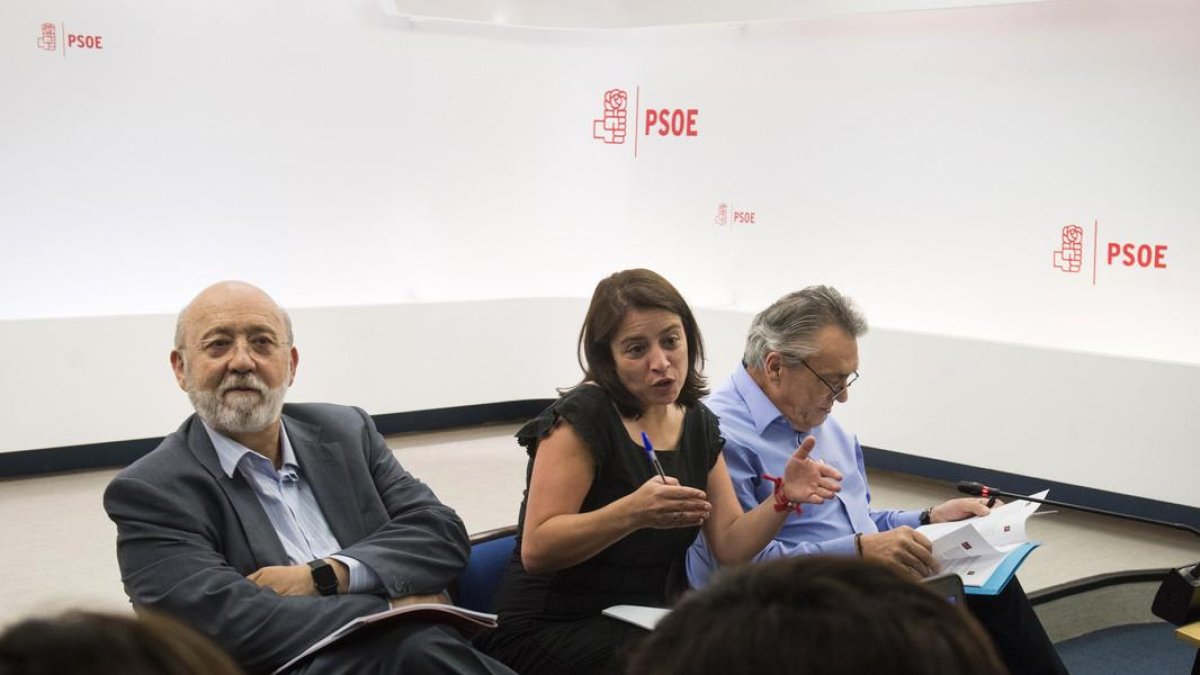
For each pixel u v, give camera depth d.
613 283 2.24
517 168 6.40
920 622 0.62
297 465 2.34
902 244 5.58
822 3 5.42
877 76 5.58
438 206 6.24
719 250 6.18
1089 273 5.00
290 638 2.04
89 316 5.15
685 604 0.67
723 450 2.50
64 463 5.30
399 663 1.98
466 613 2.06
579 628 2.17
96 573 3.99
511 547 2.50
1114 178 4.90
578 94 6.43
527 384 6.41
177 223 5.55
